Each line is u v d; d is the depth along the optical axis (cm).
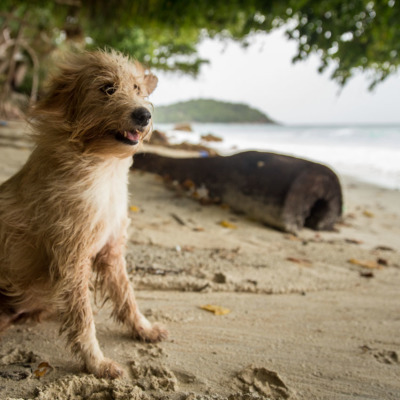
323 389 81
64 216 81
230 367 86
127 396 73
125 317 96
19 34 584
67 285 83
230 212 205
